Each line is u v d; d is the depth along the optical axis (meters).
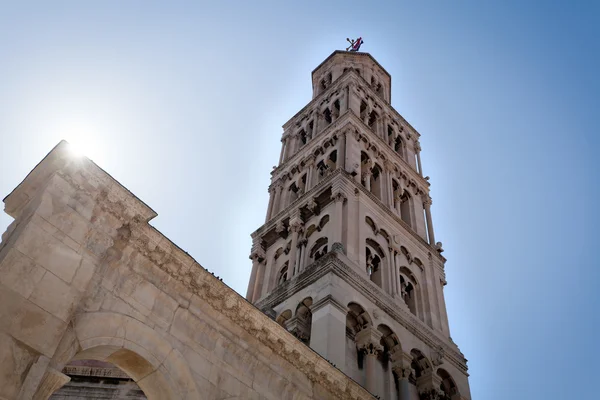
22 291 17.33
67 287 18.50
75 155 20.11
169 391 20.14
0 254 18.30
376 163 55.31
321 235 44.72
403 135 64.94
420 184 59.31
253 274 48.56
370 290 39.97
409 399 36.72
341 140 53.81
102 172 20.64
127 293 20.42
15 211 20.47
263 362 23.67
